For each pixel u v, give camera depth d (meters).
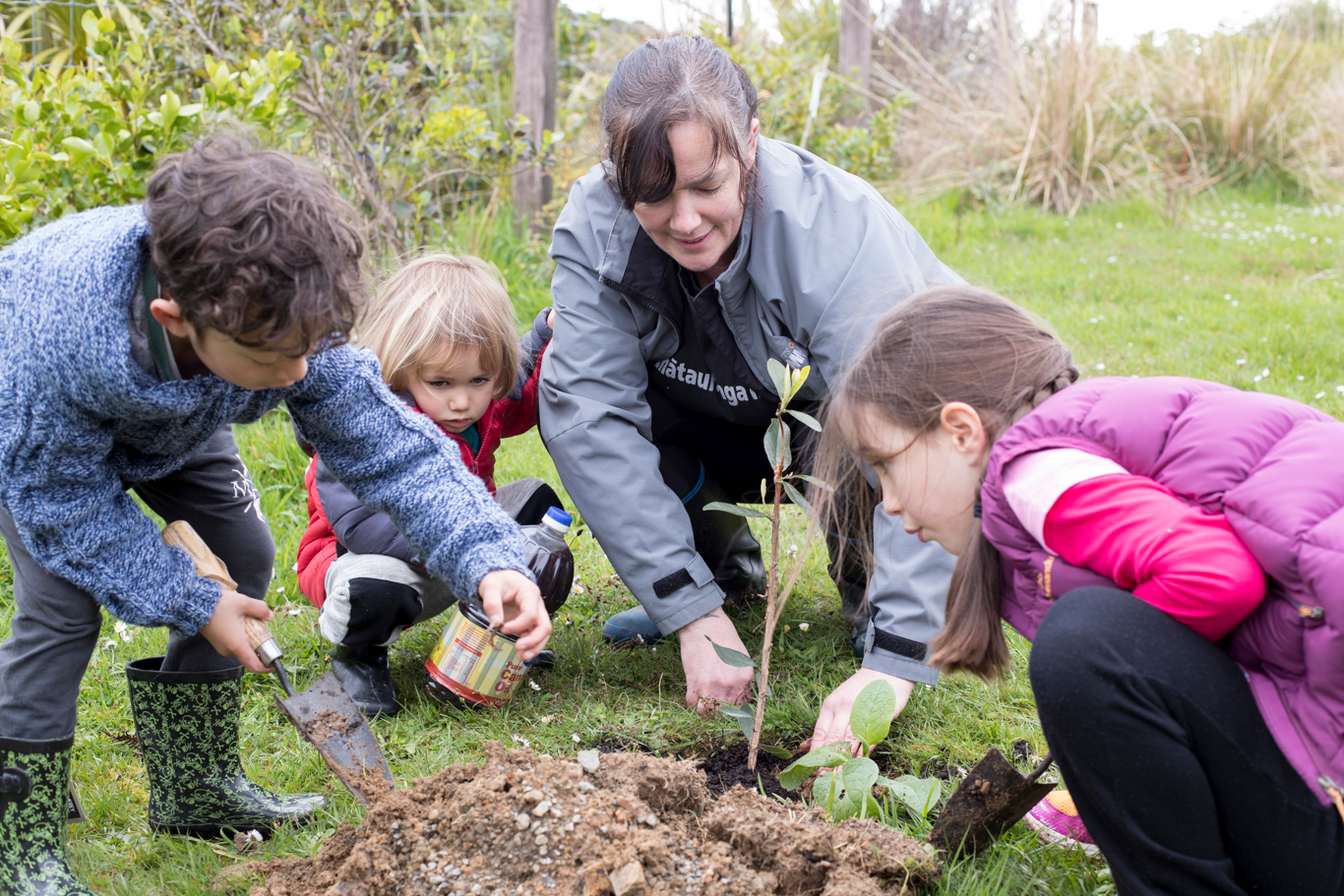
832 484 1.95
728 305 2.30
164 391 1.44
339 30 4.53
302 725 1.75
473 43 5.33
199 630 1.65
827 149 6.99
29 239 1.53
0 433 1.44
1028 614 1.60
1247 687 1.38
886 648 2.14
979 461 1.57
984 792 1.69
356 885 1.55
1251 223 8.12
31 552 1.53
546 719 2.27
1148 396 1.45
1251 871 1.39
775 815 1.62
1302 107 9.64
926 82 9.66
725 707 2.01
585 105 6.64
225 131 1.50
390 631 2.34
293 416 1.78
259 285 1.28
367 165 4.59
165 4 4.42
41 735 1.63
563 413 2.39
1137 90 9.61
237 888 1.71
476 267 2.51
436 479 1.79
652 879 1.49
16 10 5.17
